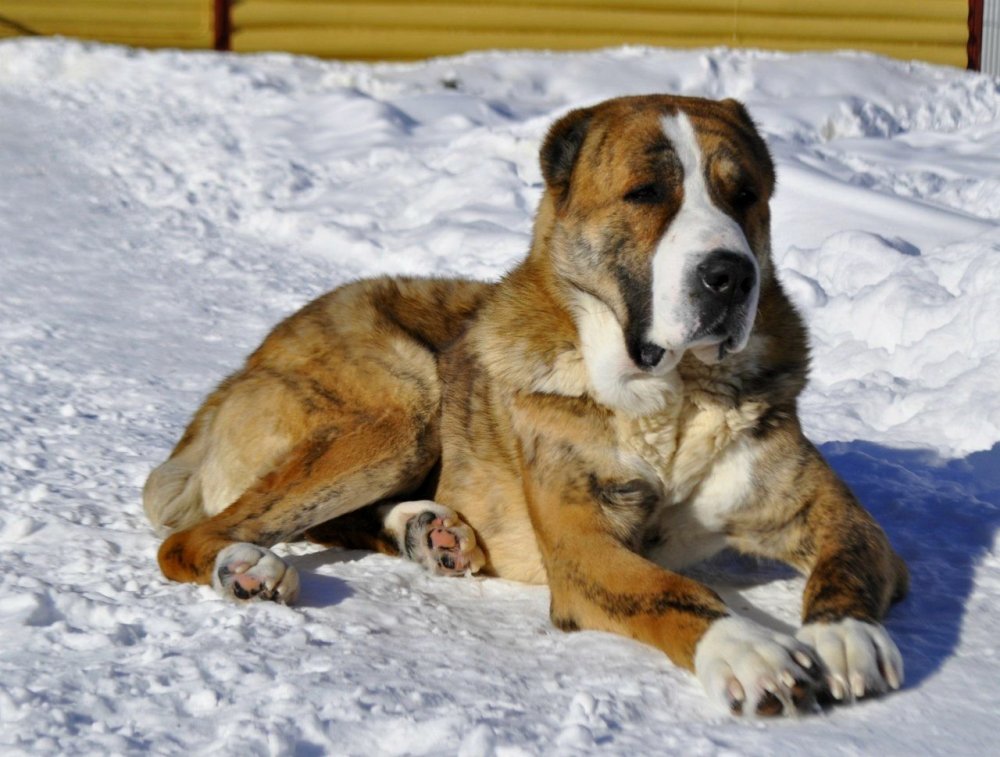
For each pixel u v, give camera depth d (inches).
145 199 760.3
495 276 593.9
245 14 1189.1
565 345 265.7
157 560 273.4
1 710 191.3
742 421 260.1
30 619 234.5
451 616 251.4
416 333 305.9
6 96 1015.0
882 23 1210.6
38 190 756.0
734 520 268.2
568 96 1055.0
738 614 237.6
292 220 709.9
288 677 208.5
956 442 375.9
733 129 262.5
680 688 210.5
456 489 292.5
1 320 518.0
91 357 473.4
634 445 259.8
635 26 1194.6
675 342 243.3
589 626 239.8
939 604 255.8
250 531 277.4
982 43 1235.9
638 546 263.7
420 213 719.1
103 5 1184.2
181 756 179.2
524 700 203.9
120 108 986.1
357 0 1179.3
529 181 735.1
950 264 480.4
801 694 199.8
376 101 953.5
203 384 448.5
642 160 253.8
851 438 384.2
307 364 302.2
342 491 288.4
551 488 259.8
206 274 620.4
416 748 184.5
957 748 187.5
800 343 271.1
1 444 366.3
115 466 352.5
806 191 628.7
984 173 727.7
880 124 964.6
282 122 935.7
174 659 214.4
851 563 240.7
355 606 252.2
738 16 1197.7
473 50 1190.9
